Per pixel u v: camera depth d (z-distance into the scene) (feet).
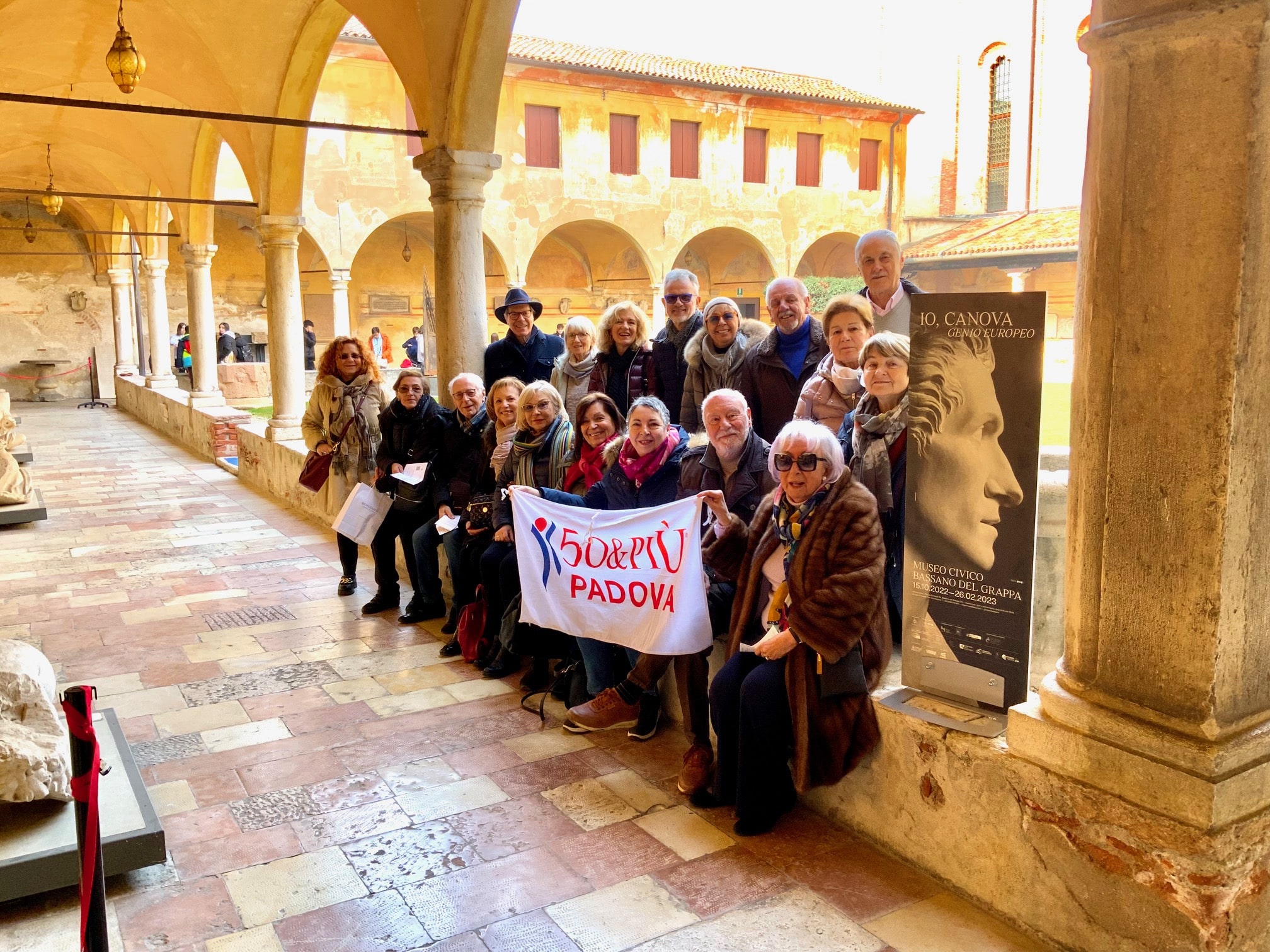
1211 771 8.38
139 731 15.96
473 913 10.79
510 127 82.84
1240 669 8.55
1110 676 9.24
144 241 69.26
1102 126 8.68
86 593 24.66
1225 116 7.78
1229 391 8.02
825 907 10.73
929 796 11.12
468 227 23.58
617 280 103.09
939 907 10.68
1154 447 8.59
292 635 20.98
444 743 15.34
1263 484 8.39
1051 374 43.96
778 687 12.02
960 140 91.25
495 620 18.37
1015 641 10.82
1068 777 9.52
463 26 21.79
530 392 17.70
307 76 33.30
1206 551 8.33
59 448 56.13
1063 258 69.62
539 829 12.60
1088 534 9.30
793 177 94.43
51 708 12.03
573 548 14.70
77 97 43.78
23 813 11.62
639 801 13.32
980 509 10.94
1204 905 8.43
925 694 11.83
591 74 83.97
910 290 14.98
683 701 14.23
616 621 14.37
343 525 22.00
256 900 11.10
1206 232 7.99
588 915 10.69
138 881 11.50
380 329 95.04
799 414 14.51
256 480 41.60
